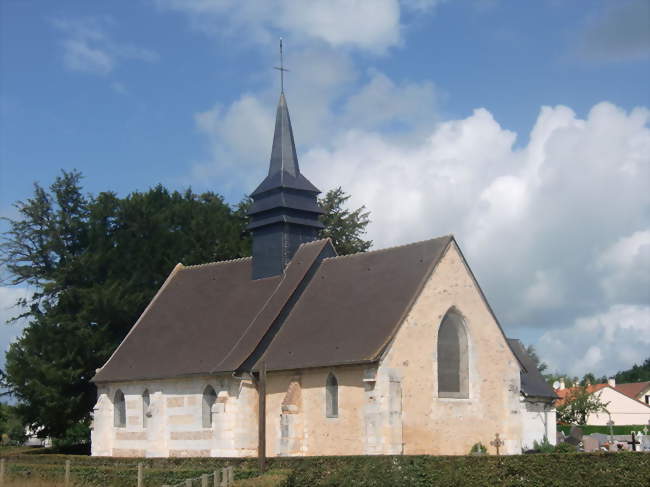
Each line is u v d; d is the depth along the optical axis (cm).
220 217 7294
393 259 4569
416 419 4116
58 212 6912
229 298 5253
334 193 8419
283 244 5091
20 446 9306
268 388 4547
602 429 9344
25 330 6569
